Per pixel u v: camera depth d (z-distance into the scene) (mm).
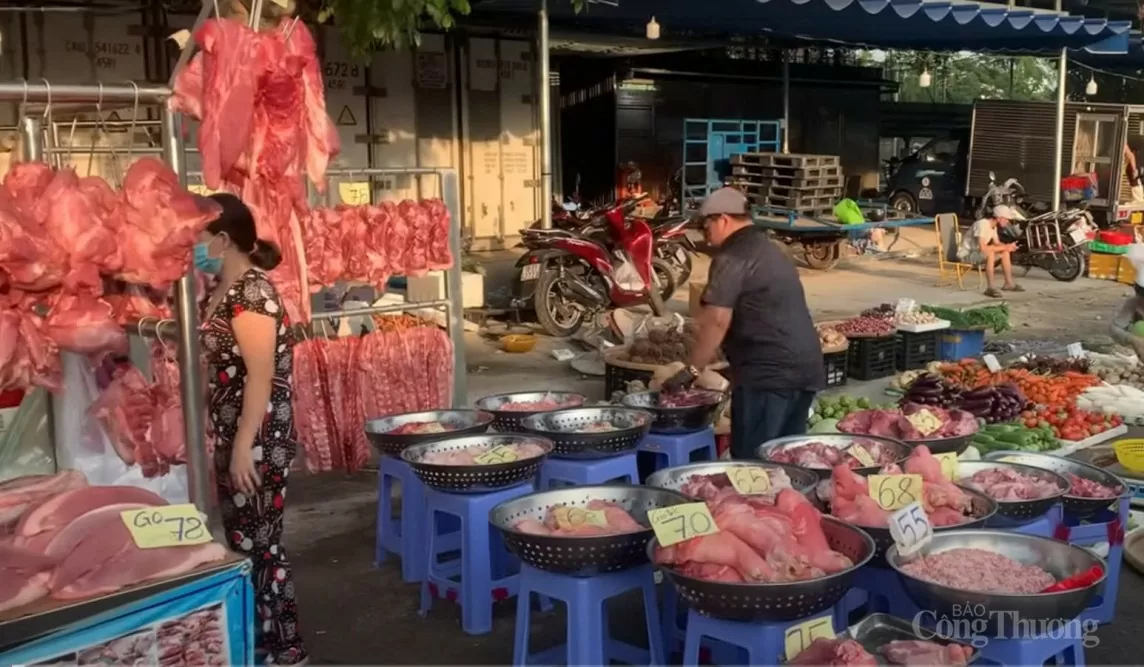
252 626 2711
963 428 4734
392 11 6656
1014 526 3604
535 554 3242
